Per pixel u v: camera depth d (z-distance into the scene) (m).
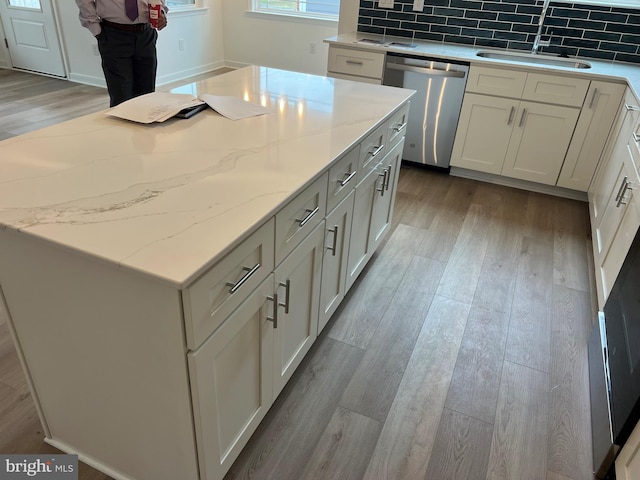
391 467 1.54
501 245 2.81
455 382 1.87
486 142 3.46
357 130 1.71
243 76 2.34
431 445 1.62
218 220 1.07
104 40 3.13
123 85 3.30
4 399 1.69
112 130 1.55
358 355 1.98
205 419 1.15
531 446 1.63
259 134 1.60
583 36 3.39
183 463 1.25
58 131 1.52
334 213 1.66
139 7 3.10
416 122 3.61
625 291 1.74
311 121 1.77
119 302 1.03
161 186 1.21
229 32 6.15
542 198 3.42
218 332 1.08
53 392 1.37
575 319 2.24
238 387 1.30
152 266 0.91
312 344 1.95
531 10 3.44
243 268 1.12
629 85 2.77
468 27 3.66
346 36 3.82
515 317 2.23
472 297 2.35
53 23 5.09
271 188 1.23
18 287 1.18
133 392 1.18
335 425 1.67
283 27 5.76
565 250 2.79
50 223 1.02
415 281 2.45
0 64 5.73
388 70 3.52
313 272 1.62
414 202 3.28
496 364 1.96
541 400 1.81
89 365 1.21
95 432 1.38
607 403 1.60
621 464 1.41
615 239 2.22
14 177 1.21
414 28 3.83
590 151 3.18
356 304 2.26
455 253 2.71
